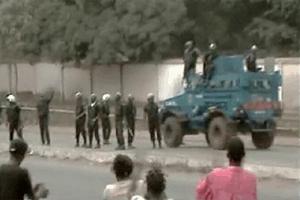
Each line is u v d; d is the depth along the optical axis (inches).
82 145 2374.5
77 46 3698.3
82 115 2308.1
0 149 2266.2
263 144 2188.7
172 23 3444.9
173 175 1626.5
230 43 3624.5
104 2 3634.4
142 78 3710.6
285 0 3334.2
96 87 3986.2
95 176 1663.4
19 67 4532.5
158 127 2267.5
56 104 3966.5
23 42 3907.5
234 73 2143.2
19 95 4503.0
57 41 3750.0
